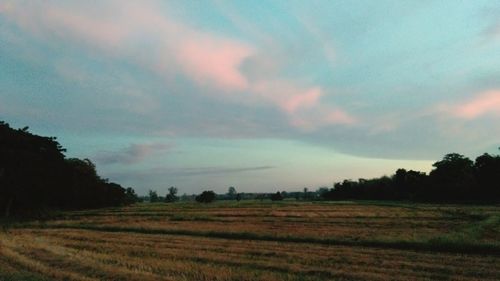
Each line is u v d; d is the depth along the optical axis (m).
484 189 123.81
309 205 101.25
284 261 25.38
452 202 122.69
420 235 38.38
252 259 26.06
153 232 46.09
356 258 26.53
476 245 29.62
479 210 79.38
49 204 93.06
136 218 66.75
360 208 89.44
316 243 35.16
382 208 89.31
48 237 39.28
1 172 74.81
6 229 49.78
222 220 63.41
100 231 47.38
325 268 22.95
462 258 26.50
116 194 120.25
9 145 80.00
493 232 44.47
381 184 154.75
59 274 19.84
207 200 132.88
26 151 80.00
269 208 89.19
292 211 79.94
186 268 21.58
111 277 19.28
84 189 104.94
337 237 36.69
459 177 128.50
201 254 28.12
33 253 25.89
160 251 29.64
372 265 24.06
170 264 22.89
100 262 22.98
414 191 141.50
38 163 82.25
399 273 21.66
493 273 21.69
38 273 20.20
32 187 79.19
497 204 106.50
